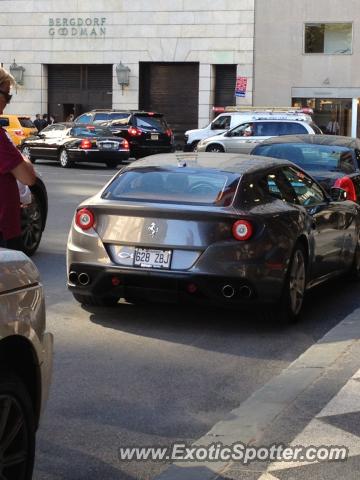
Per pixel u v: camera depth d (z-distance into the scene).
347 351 7.74
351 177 12.02
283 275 8.39
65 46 46.22
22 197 10.88
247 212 8.19
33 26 46.47
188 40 44.38
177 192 8.45
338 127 42.75
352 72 42.66
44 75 46.94
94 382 7.00
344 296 10.27
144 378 7.12
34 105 47.12
